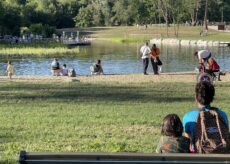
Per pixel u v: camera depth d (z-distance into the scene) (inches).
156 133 518.6
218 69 1133.1
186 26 5629.9
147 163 238.7
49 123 572.7
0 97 829.2
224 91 944.9
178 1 5521.7
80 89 957.8
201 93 283.3
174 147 275.1
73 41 3897.6
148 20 6338.6
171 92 916.0
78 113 651.5
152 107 718.5
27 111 670.5
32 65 2142.0
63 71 1501.0
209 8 6077.8
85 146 447.5
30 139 482.6
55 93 887.7
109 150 431.2
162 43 3996.1
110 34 5236.2
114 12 6692.9
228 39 3986.2
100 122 579.8
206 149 262.4
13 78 1309.1
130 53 2906.0
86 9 6692.9
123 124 568.4
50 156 239.6
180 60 2335.1
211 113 275.1
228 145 263.1
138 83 1106.7
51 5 6397.6
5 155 409.7
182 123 294.2
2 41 4165.8
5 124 565.3
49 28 5078.7
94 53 2938.0
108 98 823.7
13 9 4997.5
